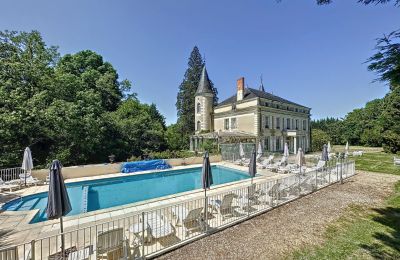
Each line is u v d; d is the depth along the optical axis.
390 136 33.88
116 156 26.06
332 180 14.32
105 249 5.02
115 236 5.16
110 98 34.56
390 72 4.23
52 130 19.52
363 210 8.98
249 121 34.47
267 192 9.69
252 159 10.95
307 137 44.78
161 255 5.61
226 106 38.84
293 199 10.34
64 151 19.66
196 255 5.60
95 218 7.93
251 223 7.67
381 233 6.87
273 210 8.98
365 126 60.69
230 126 37.88
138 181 16.28
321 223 7.65
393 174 16.92
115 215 8.22
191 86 52.16
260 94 36.75
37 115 18.05
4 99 16.91
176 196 10.89
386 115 36.19
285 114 39.19
